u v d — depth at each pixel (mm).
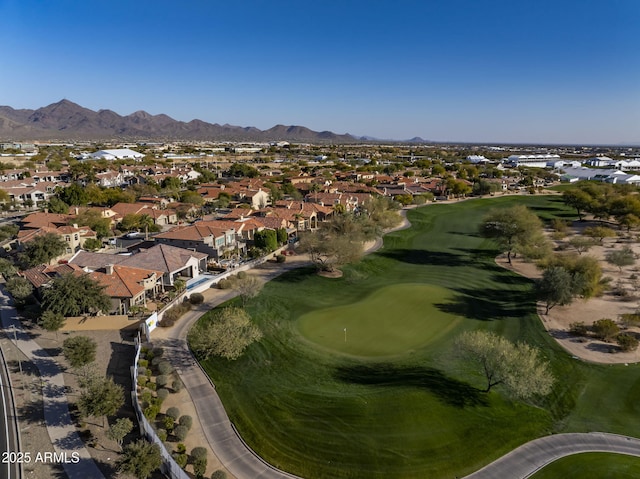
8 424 33844
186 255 69250
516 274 78938
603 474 30453
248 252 84938
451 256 91312
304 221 105438
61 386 39344
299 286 68938
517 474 30422
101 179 159875
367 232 99750
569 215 137750
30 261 68500
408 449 32375
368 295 65125
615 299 65562
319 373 42969
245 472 30391
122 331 50875
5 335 48812
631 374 44406
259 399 38438
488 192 177000
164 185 160250
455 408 36938
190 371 43000
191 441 33125
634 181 195000
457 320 56562
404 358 45969
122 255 68375
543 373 39969
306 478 30047
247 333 45250
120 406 35219
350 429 34375
